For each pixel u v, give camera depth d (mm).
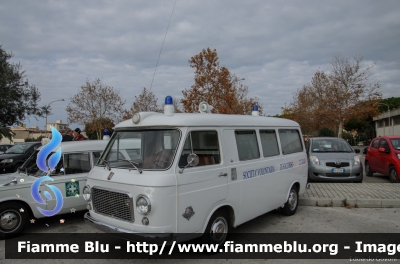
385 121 59656
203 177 4504
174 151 4312
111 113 42344
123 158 4754
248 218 5430
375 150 12289
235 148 5219
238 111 21156
